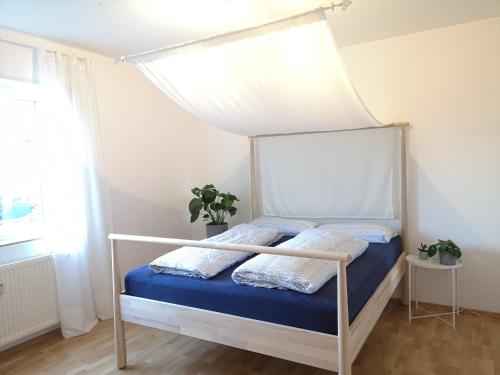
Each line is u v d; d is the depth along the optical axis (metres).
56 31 2.82
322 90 2.24
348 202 3.56
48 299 2.93
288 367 2.41
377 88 3.39
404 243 3.31
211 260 2.43
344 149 3.52
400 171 3.32
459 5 2.63
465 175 3.11
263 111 2.66
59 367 2.51
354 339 1.86
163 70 2.23
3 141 2.96
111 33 2.88
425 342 2.65
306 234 2.83
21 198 3.07
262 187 3.99
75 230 3.07
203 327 2.14
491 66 2.95
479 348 2.54
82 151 3.15
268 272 2.06
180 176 4.41
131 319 2.42
